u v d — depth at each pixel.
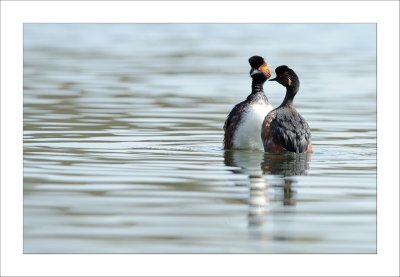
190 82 30.41
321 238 11.61
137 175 15.18
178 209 12.88
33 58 38.00
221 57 38.91
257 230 11.91
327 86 29.50
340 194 13.84
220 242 11.41
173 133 20.23
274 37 48.50
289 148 17.27
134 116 22.77
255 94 18.09
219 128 21.08
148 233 11.73
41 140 18.92
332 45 44.19
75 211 12.73
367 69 34.41
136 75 32.25
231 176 15.16
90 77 31.44
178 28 53.78
